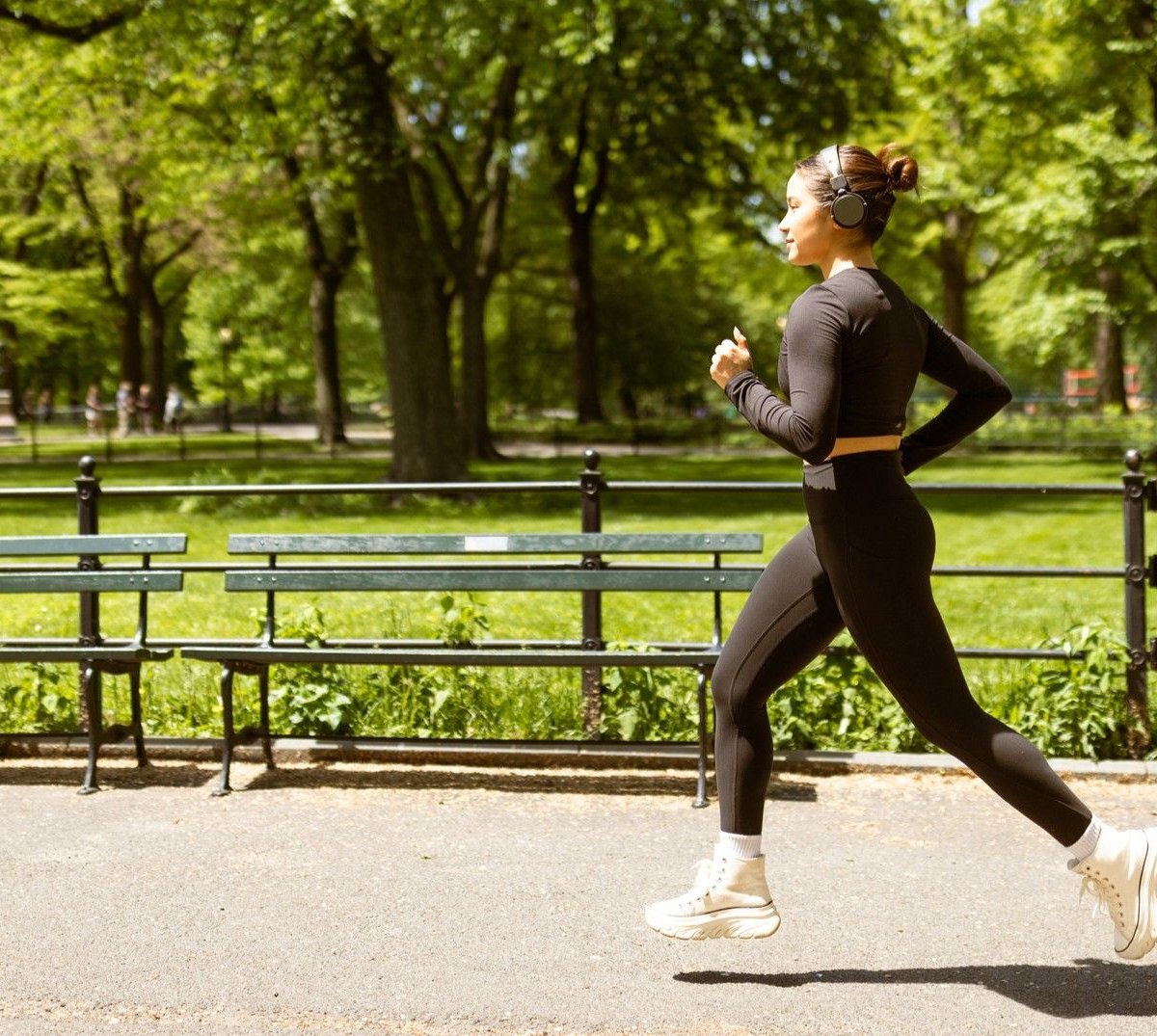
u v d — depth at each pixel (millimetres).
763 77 23594
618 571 5203
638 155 27641
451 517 15859
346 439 34188
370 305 49812
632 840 4418
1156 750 5363
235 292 45844
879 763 5160
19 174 34781
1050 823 3084
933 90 27953
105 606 9008
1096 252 24625
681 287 48938
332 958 3467
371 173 17188
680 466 25844
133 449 31766
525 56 17203
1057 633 8031
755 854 3295
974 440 30328
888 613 3064
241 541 5441
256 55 15609
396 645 5633
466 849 4332
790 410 2941
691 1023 3098
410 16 15094
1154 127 24609
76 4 16031
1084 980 3326
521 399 48938
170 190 21047
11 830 4543
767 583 3266
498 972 3377
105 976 3354
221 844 4387
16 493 5562
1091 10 23766
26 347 33438
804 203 3135
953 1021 3107
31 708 5719
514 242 38938
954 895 3920
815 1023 3100
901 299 3082
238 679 6012
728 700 3279
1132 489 5367
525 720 5613
